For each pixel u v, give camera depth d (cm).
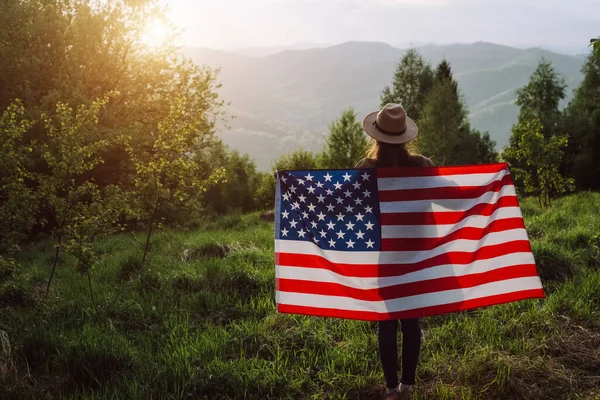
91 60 2372
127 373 448
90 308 635
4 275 711
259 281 700
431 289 384
